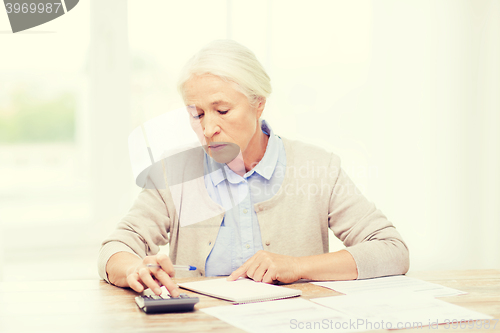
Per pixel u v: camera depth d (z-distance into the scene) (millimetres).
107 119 2279
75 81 2299
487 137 2520
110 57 2270
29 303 809
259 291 849
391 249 1071
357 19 2420
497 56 2516
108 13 2256
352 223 1223
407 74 2459
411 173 2471
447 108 2488
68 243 2219
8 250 2125
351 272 998
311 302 795
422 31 2467
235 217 1216
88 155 2297
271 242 1207
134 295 869
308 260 997
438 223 2492
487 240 2520
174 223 1226
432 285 935
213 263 1201
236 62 1029
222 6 2311
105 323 688
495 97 2518
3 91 2277
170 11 2275
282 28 2359
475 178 2514
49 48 2271
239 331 636
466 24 2492
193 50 2293
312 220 1250
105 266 979
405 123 2461
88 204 2285
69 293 886
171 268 826
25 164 2283
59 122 2303
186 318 707
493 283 962
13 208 2223
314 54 2393
